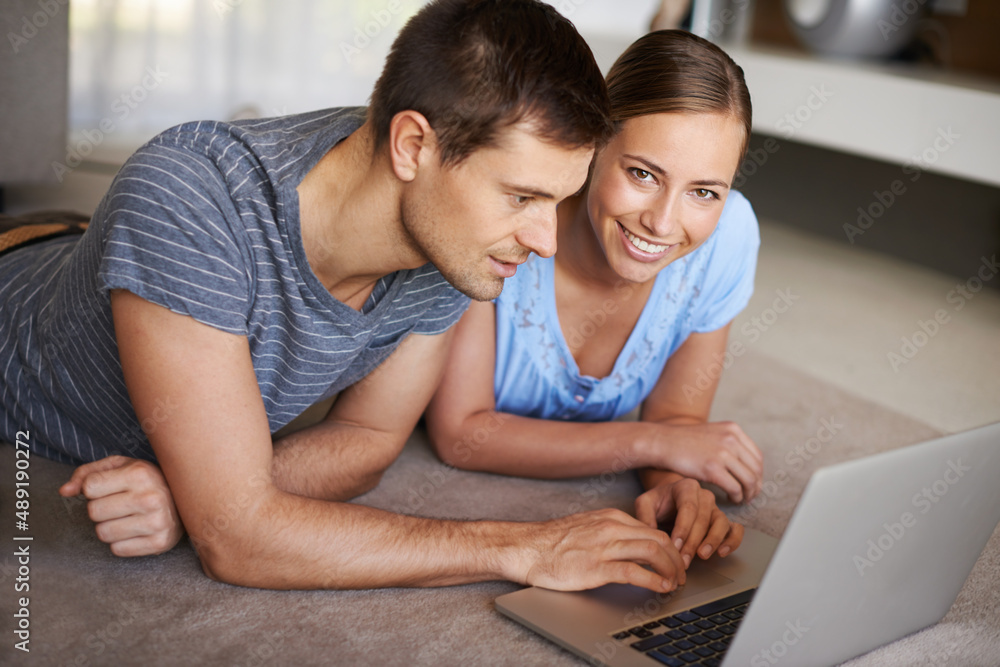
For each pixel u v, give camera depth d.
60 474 1.21
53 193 2.67
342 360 1.05
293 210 0.91
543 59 0.82
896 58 3.17
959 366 2.13
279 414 1.10
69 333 1.04
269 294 0.96
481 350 1.30
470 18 0.83
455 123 0.83
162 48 3.74
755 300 2.53
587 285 1.29
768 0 3.64
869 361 2.11
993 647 1.00
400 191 0.89
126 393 1.05
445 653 0.91
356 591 1.01
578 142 0.84
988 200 2.87
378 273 0.98
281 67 3.94
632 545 0.98
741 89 1.07
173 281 0.86
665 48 1.05
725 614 0.95
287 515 0.92
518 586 1.05
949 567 0.96
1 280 1.18
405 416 1.17
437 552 0.97
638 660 0.86
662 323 1.31
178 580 1.00
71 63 3.61
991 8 2.97
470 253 0.89
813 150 3.42
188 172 0.88
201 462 0.89
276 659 0.88
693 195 1.08
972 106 2.40
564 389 1.37
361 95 4.05
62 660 0.85
